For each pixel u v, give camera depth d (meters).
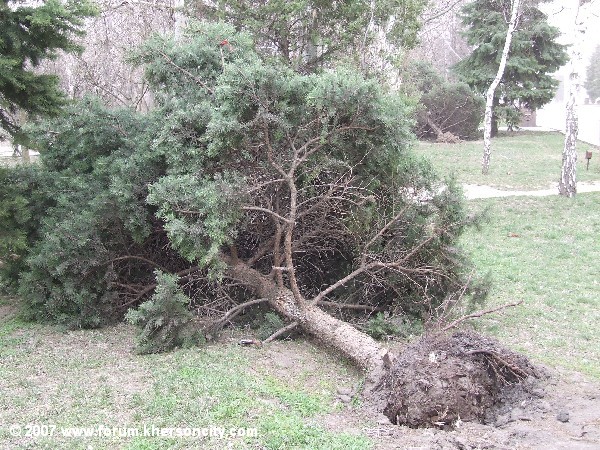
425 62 30.20
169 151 6.43
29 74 6.79
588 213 14.05
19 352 5.87
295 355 5.99
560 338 6.77
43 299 6.87
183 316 6.05
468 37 31.00
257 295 6.97
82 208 6.97
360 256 6.85
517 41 28.61
